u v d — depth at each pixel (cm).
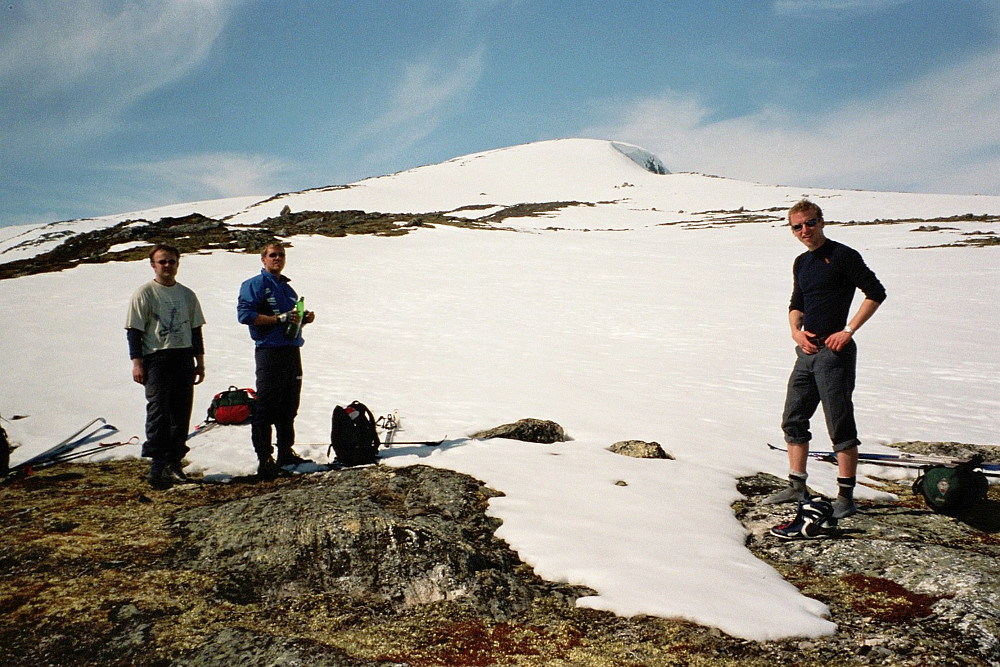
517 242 3684
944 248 3553
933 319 1830
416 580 377
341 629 330
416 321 1727
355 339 1471
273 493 507
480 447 681
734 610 350
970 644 322
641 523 481
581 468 618
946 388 1102
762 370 1248
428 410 870
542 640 326
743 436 798
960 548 445
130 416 807
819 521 460
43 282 2000
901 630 336
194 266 2402
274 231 3859
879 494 585
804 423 514
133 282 2030
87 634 312
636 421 851
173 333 572
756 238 4672
